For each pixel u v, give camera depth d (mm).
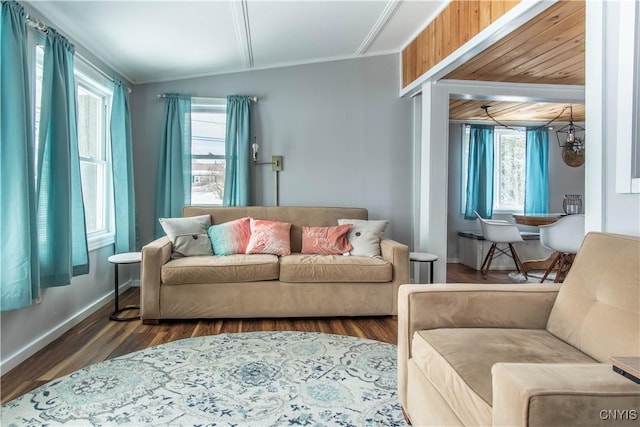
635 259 1345
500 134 6316
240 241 3516
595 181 1764
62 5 2545
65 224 2516
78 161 2793
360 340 2693
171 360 2340
